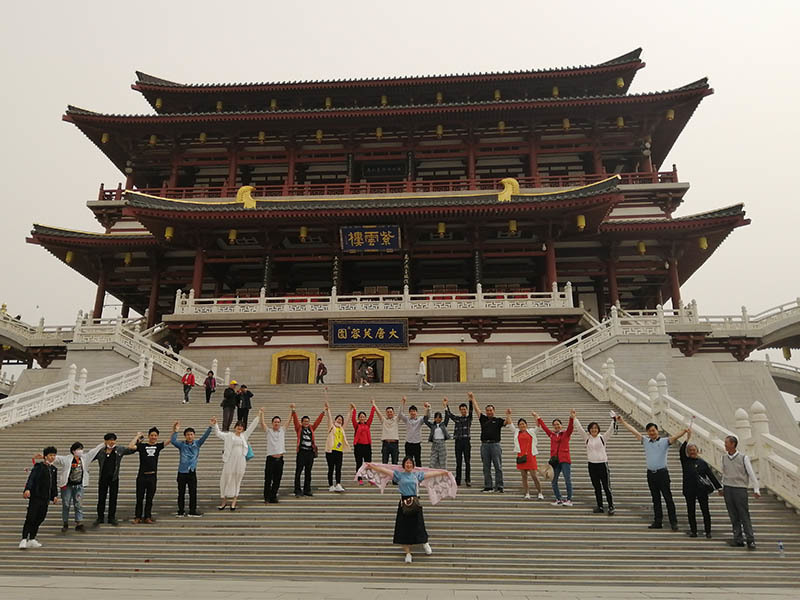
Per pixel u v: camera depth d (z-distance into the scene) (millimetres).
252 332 40750
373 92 55844
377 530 13289
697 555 12094
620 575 11180
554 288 40031
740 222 43188
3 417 23156
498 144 52031
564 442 14867
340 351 40000
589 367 30844
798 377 53031
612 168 54875
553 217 42375
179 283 49719
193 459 14656
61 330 47094
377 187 50938
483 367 39281
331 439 15906
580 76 54875
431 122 51250
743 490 12688
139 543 12930
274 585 10469
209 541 12953
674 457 18547
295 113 49656
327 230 43625
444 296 40219
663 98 48688
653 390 21422
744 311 41969
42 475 13008
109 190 52031
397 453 16391
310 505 14766
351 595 9570
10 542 13234
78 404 27047
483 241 44094
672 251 46250
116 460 14273
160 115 50125
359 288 48469
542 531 13203
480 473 17547
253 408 26125
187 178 54156
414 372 39312
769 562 11852
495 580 11047
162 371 34500
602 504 14461
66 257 48781
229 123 50781
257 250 44562
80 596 9359
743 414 16594
